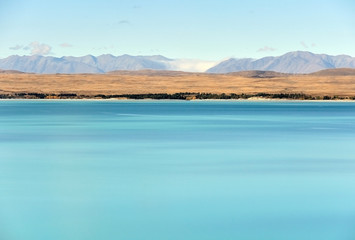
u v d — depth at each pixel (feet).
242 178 136.87
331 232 92.58
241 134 249.75
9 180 134.92
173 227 94.99
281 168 152.25
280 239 89.04
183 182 131.75
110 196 117.19
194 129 277.23
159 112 446.60
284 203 111.45
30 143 211.82
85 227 94.89
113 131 264.93
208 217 101.04
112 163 160.66
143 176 139.44
